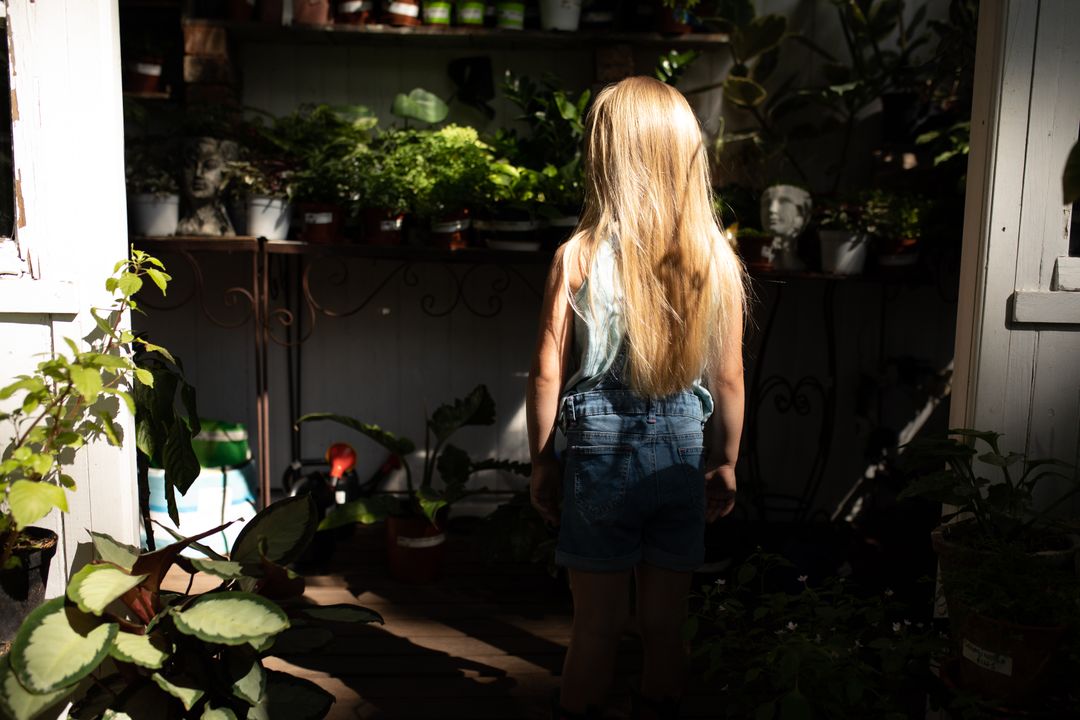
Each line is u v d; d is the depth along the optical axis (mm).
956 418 2172
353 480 3344
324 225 3123
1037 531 2037
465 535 3602
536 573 3221
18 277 1812
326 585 3068
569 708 1729
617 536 1657
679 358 1653
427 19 3361
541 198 3125
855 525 3660
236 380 3670
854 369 3752
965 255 2137
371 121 3369
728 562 2979
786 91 3553
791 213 3242
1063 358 2080
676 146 1663
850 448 3783
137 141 3197
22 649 1524
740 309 1752
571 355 1812
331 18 3398
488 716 2223
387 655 2551
